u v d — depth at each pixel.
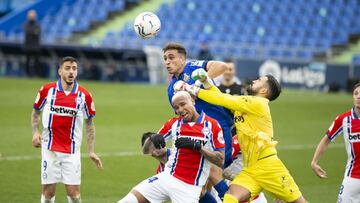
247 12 96.81
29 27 80.06
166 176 22.09
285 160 39.75
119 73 84.88
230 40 92.19
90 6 99.44
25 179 32.69
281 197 22.83
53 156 25.22
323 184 33.75
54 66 85.94
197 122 22.08
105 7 98.50
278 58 81.06
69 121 25.25
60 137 25.22
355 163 24.00
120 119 52.88
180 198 21.83
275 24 94.81
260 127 22.78
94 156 25.97
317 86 80.31
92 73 84.94
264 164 22.59
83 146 41.66
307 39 91.81
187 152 21.86
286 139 47.00
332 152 42.97
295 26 94.62
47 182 25.30
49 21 98.25
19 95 63.91
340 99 71.12
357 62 83.75
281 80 80.62
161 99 66.31
